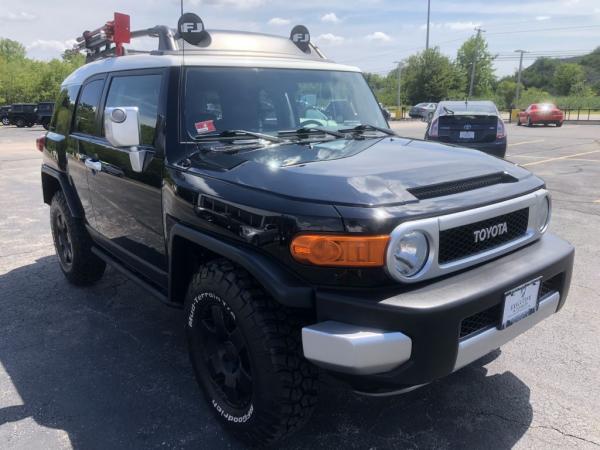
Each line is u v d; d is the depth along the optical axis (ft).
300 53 13.17
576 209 24.52
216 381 9.12
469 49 260.42
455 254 7.72
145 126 10.77
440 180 8.05
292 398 7.73
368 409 9.68
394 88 236.63
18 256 18.81
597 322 12.97
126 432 9.09
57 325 13.25
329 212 7.07
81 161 13.78
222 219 8.25
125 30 13.53
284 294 7.24
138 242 11.55
